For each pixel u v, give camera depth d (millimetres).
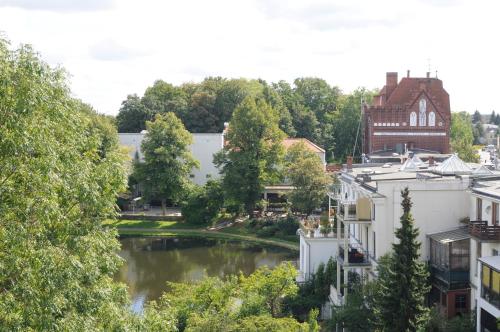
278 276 45281
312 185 82875
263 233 86688
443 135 97375
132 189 108562
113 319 24109
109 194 27188
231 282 43438
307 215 85125
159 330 26516
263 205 94250
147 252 80062
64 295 21953
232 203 92250
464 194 42000
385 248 43344
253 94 140375
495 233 34312
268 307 45094
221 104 134375
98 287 24078
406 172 55500
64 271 21047
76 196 24219
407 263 32750
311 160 83875
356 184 50688
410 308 32281
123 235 91625
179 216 97875
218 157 95188
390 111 97062
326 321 45156
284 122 133500
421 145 97375
